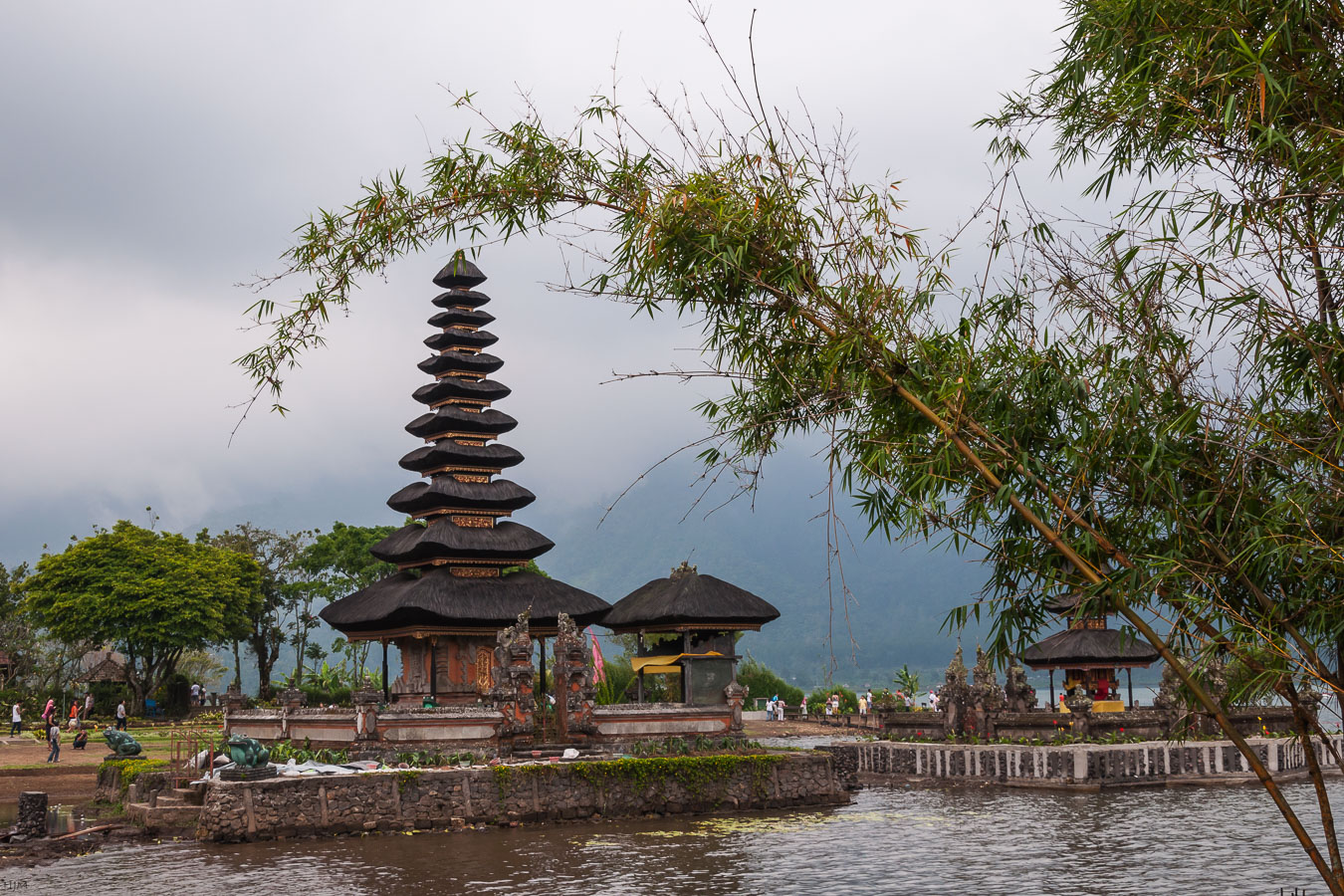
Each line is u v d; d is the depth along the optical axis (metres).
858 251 10.04
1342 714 9.02
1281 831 29.59
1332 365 9.52
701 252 10.29
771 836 29.55
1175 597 9.66
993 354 10.34
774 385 10.72
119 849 28.00
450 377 45.28
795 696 89.25
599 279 10.61
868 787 42.75
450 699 40.69
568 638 36.81
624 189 10.80
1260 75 8.30
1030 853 26.53
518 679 35.62
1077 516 9.85
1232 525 9.77
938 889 22.30
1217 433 9.62
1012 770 41.97
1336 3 8.91
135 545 73.50
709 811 34.25
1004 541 10.15
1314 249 9.18
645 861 25.78
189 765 33.69
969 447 10.09
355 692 33.97
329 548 86.56
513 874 24.27
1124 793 39.00
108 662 79.44
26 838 29.19
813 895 21.86
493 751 34.28
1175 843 27.77
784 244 10.17
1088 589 9.67
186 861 26.12
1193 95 9.72
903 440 10.29
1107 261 9.77
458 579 41.59
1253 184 9.04
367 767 31.83
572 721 35.84
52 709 46.59
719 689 40.19
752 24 9.64
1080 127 11.20
